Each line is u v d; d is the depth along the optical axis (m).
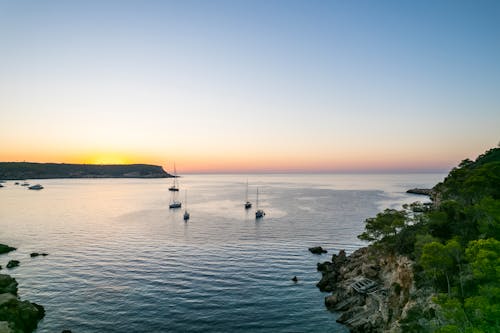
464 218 67.62
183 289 68.69
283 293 67.50
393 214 80.50
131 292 67.00
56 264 85.00
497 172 75.56
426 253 43.31
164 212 180.50
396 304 53.88
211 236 118.81
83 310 59.19
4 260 88.75
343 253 88.56
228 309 60.09
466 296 42.03
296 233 124.31
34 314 54.59
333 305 61.50
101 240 111.75
